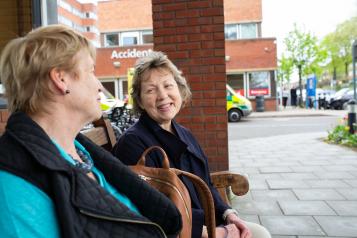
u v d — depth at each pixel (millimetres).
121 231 1223
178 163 2209
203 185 1802
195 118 5125
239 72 25609
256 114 22797
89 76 1337
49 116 1285
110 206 1210
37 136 1161
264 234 2268
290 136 12570
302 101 32969
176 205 1608
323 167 7195
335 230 3992
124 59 26062
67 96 1287
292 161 7957
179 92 2449
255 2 27578
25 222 1062
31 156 1111
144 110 2379
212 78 5090
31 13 4547
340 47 39469
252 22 27656
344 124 11516
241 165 7699
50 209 1112
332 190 5531
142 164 1778
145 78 2357
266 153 9172
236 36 27922
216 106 5098
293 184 5953
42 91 1249
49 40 1254
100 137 2727
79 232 1137
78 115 1335
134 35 29438
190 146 2387
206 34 5066
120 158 2156
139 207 1515
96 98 1366
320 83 48500
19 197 1068
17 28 4539
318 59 32938
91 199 1179
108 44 29484
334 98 27719
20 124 1170
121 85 26297
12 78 1247
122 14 29312
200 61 5098
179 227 1520
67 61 1264
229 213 2309
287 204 4930
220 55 5070
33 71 1226
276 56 25328
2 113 3184
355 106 10492
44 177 1117
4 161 1089
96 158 1531
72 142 1386
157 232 1294
